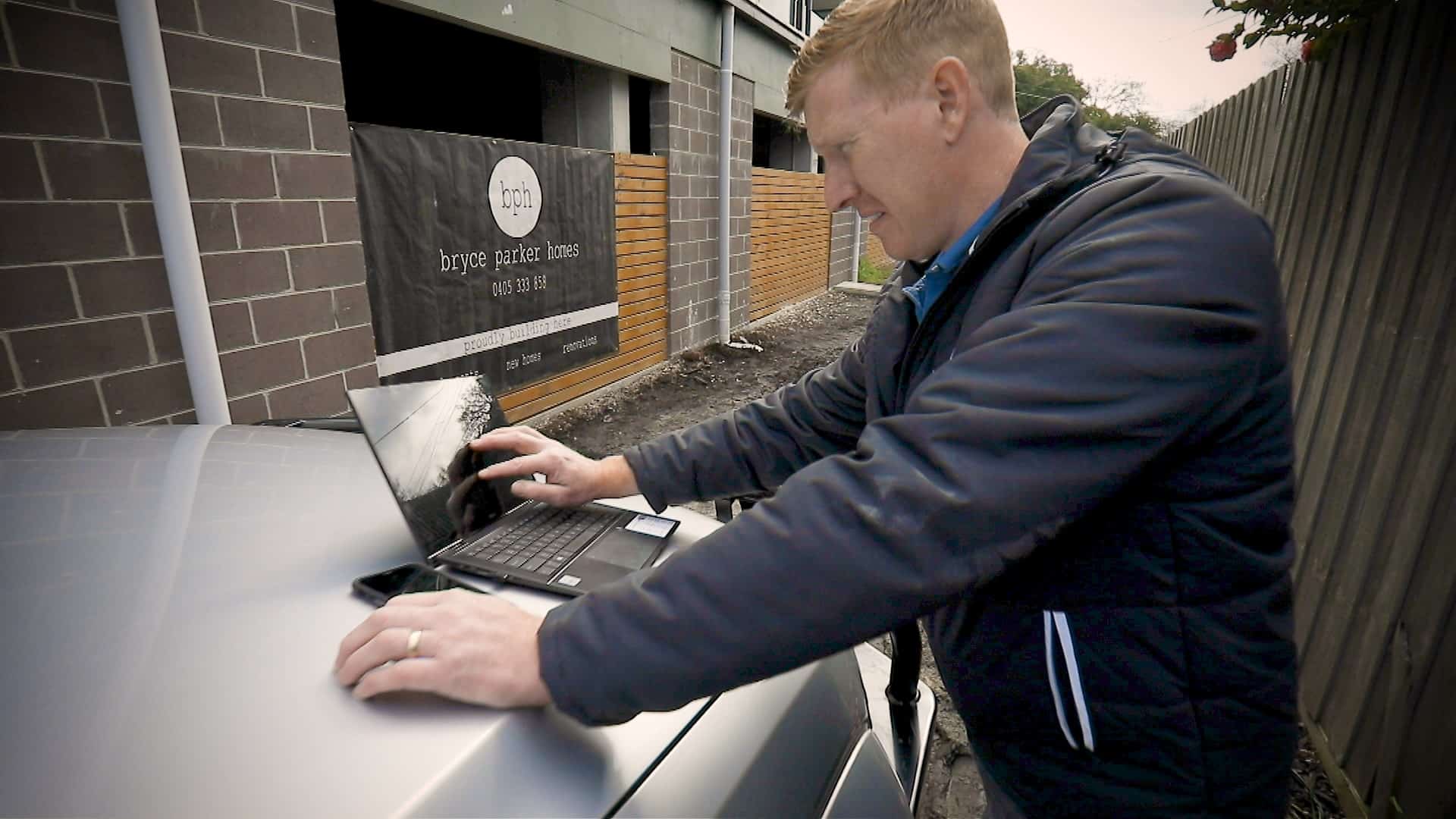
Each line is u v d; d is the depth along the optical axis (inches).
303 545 34.5
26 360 77.4
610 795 26.3
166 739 22.7
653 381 227.6
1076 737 33.1
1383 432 66.9
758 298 330.0
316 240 107.7
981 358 26.7
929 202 36.3
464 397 45.1
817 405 49.4
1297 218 90.7
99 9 79.4
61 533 32.9
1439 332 59.3
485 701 25.9
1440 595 56.4
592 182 187.5
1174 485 29.2
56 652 25.6
